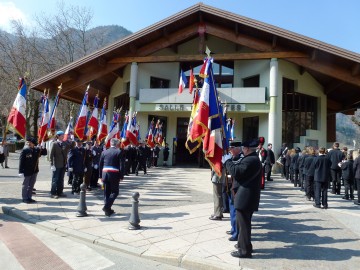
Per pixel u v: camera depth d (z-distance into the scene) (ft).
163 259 16.11
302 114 74.33
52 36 124.57
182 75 65.87
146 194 34.30
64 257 16.34
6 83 118.21
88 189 36.60
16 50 118.32
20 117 30.14
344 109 90.94
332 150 40.93
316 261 15.69
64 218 23.31
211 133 21.06
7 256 16.26
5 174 48.14
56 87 74.02
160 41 71.31
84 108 40.98
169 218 23.81
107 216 24.03
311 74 74.38
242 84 76.64
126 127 52.08
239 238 16.21
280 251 17.06
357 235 20.17
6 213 25.54
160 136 76.89
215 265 14.94
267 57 65.36
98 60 70.13
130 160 53.52
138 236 19.38
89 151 37.06
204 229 21.04
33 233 20.18
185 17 66.54
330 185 49.65
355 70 58.70
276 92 64.85
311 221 23.71
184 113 83.76
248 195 15.98
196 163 84.43
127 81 80.02
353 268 14.90
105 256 16.65
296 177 44.34
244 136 76.79
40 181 42.73
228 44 79.82
